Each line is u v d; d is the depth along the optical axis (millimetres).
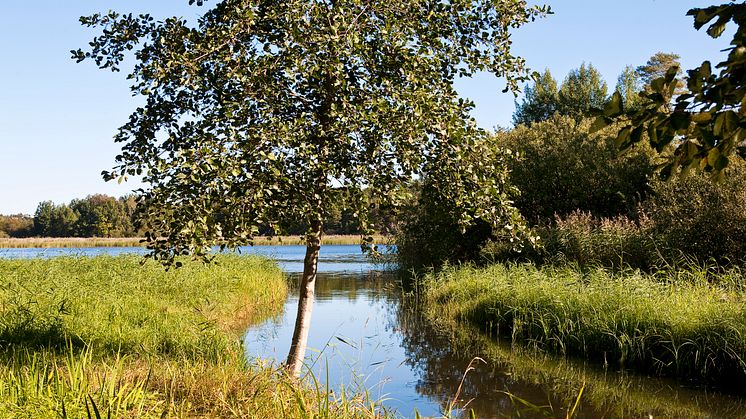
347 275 25078
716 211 12555
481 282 14266
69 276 13156
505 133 25078
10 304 8484
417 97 5457
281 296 16891
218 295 13180
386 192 5555
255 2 5496
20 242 54719
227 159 4863
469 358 9352
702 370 7852
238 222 5117
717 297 9141
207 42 5281
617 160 20469
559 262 14891
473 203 6047
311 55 5340
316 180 5410
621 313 9344
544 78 44562
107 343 7383
